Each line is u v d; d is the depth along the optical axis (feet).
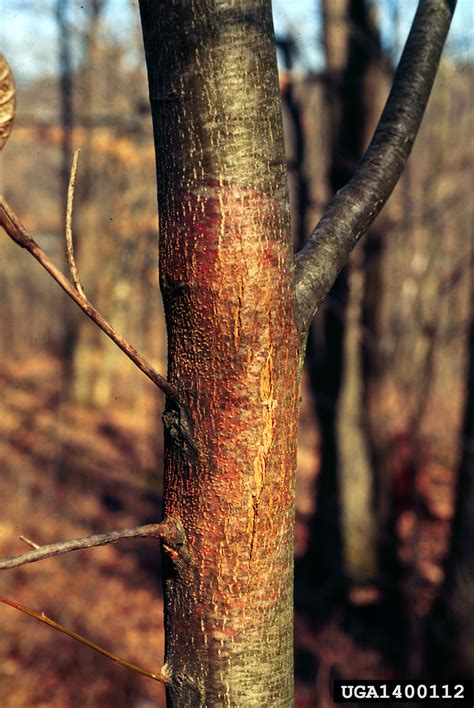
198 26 3.19
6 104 2.45
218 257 3.25
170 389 3.34
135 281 44.11
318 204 21.58
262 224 3.27
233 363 3.29
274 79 3.34
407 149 4.35
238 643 3.36
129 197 39.47
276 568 3.41
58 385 49.60
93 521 26.53
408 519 24.62
